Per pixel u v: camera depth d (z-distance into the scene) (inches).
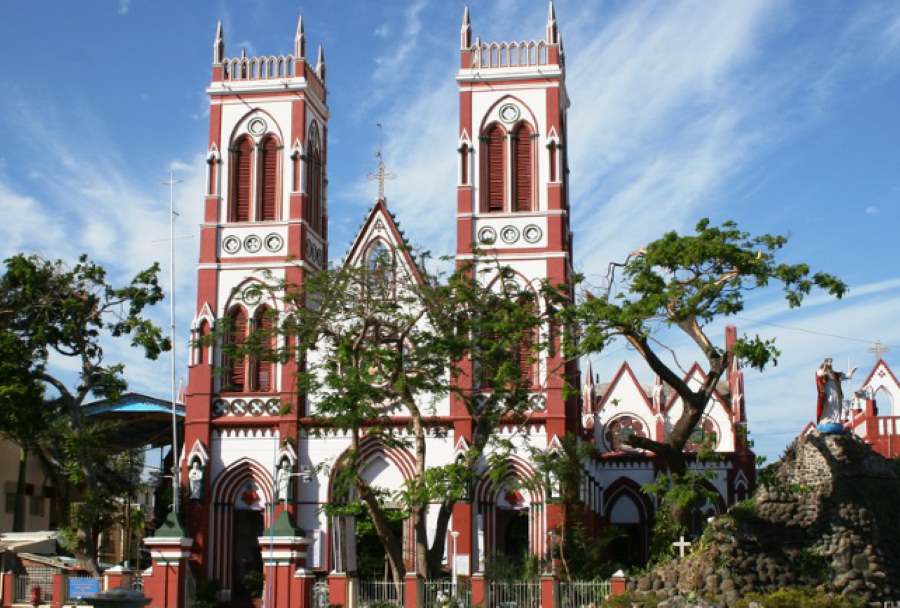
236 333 2819.9
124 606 1380.4
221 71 2947.8
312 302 2797.7
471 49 2881.4
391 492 2372.0
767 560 2039.9
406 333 2285.9
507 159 2819.9
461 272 2368.4
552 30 2871.6
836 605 1911.9
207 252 2861.7
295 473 2576.3
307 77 2957.7
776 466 2234.3
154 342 2842.0
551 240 2765.7
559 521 2519.7
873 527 2091.5
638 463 3289.9
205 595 2598.4
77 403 2790.4
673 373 2178.9
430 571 2187.5
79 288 2851.9
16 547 2682.1
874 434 3257.9
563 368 2674.7
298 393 2610.7
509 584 2091.5
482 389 2689.5
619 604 1974.7
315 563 2669.8
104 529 2994.6
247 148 2913.4
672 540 2351.1
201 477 2728.8
